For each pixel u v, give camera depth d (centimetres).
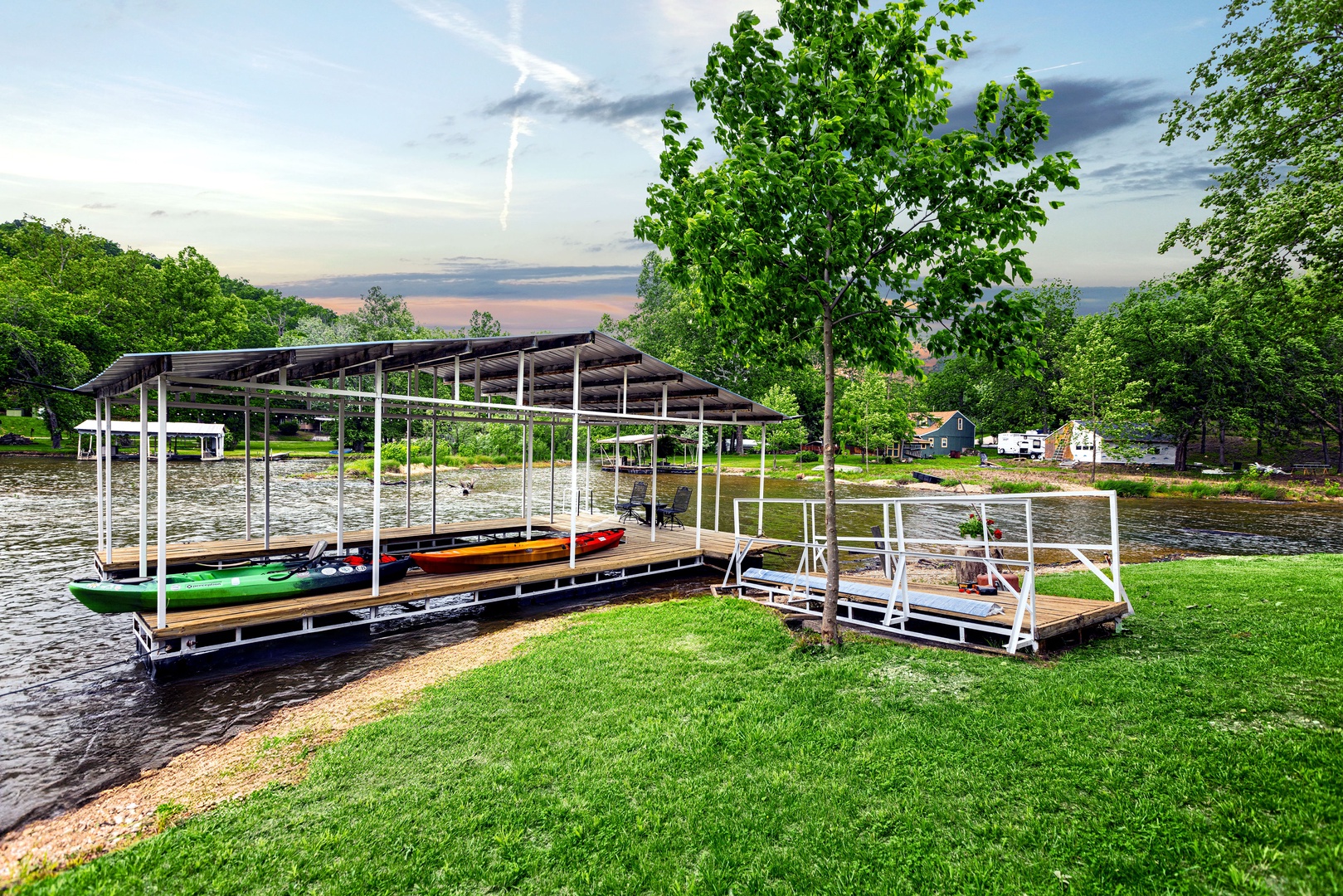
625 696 583
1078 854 323
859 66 626
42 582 1225
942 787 395
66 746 594
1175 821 337
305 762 512
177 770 537
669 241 693
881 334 677
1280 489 3450
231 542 1342
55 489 2723
